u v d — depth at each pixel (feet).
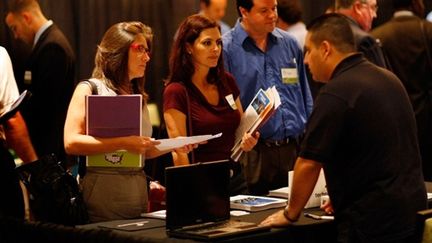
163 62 36.24
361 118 17.70
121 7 35.50
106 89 19.90
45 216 19.65
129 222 19.21
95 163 19.80
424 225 17.40
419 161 18.63
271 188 25.31
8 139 21.89
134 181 19.93
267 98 22.31
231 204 21.15
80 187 20.07
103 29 35.12
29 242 19.07
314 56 18.61
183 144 19.74
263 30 25.38
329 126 17.66
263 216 20.13
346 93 17.76
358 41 27.25
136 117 19.34
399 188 17.78
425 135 31.17
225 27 34.53
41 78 28.02
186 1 36.37
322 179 21.33
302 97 26.53
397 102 18.21
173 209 18.07
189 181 18.47
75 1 34.73
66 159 28.99
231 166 23.20
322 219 19.34
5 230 19.61
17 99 21.02
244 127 22.82
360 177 17.90
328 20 18.48
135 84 20.74
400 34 30.94
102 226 18.74
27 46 30.17
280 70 25.96
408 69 30.86
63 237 18.31
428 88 31.09
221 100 22.75
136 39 19.97
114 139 19.24
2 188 20.58
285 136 25.49
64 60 28.14
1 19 31.99
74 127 19.33
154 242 16.81
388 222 17.70
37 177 19.54
